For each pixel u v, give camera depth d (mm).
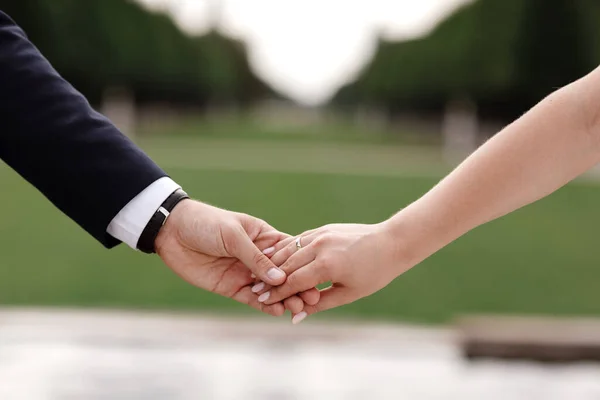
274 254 2324
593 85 1876
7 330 5121
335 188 15336
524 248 9375
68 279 6980
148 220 2164
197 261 2330
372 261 2166
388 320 5859
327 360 4770
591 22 27734
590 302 6680
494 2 32719
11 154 2104
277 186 15359
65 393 4062
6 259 7852
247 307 6070
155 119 48875
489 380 4539
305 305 2348
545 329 5078
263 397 4109
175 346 4922
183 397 4066
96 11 35938
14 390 4078
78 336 5035
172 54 45156
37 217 10719
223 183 15477
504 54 31531
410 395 4234
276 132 45375
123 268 7539
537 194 1954
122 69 39250
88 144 2078
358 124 68000
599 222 11734
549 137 1895
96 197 2088
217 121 55125
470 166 2010
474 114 36031
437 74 39219
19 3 29734
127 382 4250
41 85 2086
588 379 4594
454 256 8711
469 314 6141
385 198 13875
